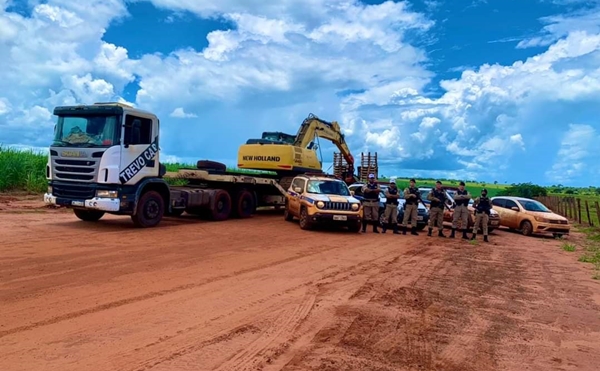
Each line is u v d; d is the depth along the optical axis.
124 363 4.57
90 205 13.06
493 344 5.87
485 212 17.17
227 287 7.75
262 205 20.83
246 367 4.66
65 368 4.39
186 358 4.79
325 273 9.37
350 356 5.12
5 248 9.84
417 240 15.89
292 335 5.66
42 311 6.02
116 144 13.20
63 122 13.76
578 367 5.29
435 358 5.26
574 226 27.19
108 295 6.88
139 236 12.58
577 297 8.68
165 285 7.64
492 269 11.09
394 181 17.52
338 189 17.80
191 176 17.78
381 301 7.45
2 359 4.53
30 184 21.30
